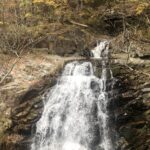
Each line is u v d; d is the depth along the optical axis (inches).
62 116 530.0
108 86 532.1
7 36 648.4
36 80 542.3
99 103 532.1
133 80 510.6
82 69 574.6
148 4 600.1
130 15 649.6
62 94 541.3
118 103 515.2
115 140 505.0
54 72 558.9
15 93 520.7
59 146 517.3
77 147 518.9
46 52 660.7
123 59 550.9
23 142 500.1
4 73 558.6
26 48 639.8
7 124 494.9
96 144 515.2
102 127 519.2
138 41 586.9
